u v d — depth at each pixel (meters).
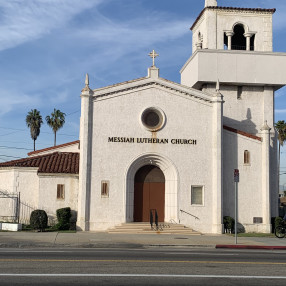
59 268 12.53
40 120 76.56
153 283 10.80
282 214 39.94
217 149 28.30
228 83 32.56
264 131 29.42
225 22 34.12
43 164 29.56
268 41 34.28
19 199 28.72
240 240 23.39
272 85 32.94
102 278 11.25
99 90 27.66
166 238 23.34
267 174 29.12
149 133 28.02
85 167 26.94
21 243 19.84
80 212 26.70
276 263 14.46
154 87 28.38
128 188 27.58
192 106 28.64
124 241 21.39
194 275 11.92
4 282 10.52
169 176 28.48
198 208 28.00
